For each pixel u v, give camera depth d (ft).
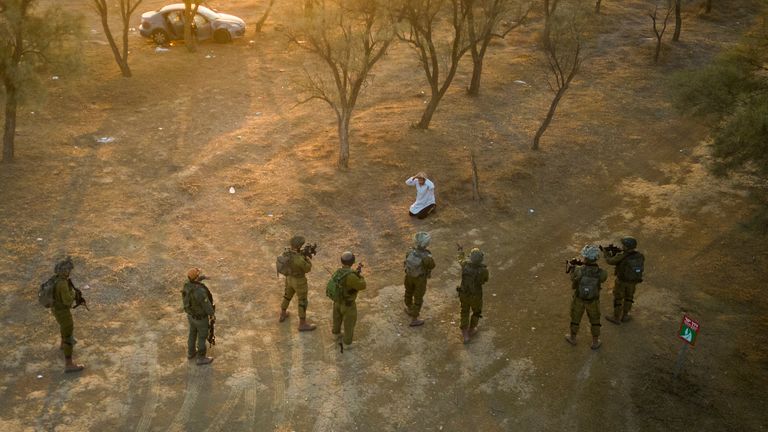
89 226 39.52
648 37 95.86
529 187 51.13
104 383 27.58
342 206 45.70
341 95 49.16
